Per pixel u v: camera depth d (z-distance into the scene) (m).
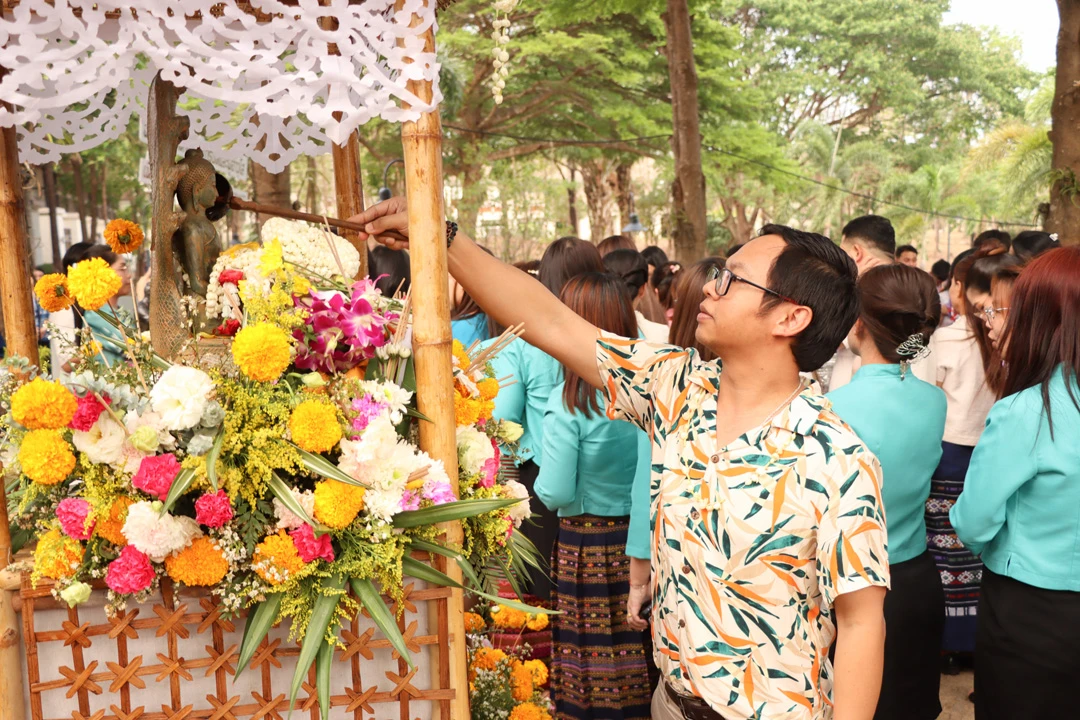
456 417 1.70
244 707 1.49
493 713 2.10
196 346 1.53
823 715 1.50
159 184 1.61
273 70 1.42
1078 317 1.94
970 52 39.69
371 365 1.65
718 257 2.58
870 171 31.98
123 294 4.72
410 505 1.46
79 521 1.39
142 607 1.46
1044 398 1.93
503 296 1.82
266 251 1.56
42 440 1.35
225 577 1.42
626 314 2.59
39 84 1.31
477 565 1.72
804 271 1.49
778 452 1.46
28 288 1.71
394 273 3.34
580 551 2.67
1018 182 14.38
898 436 2.25
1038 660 1.97
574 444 2.54
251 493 1.42
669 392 1.67
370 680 1.53
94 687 1.46
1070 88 7.42
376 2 1.46
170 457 1.36
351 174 2.19
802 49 39.19
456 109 15.02
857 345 2.42
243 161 2.29
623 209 30.09
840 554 1.40
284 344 1.41
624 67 21.09
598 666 2.66
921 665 2.36
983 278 3.26
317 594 1.43
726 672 1.47
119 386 1.40
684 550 1.53
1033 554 1.98
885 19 38.88
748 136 21.20
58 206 26.33
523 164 25.69
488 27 20.75
